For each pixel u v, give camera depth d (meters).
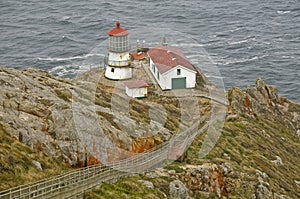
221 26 153.25
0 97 44.66
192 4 178.75
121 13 166.25
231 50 132.88
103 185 40.12
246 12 169.38
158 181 42.91
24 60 122.25
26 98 46.19
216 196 46.19
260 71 119.88
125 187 40.72
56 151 41.78
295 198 51.94
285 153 62.84
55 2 177.62
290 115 74.81
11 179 36.59
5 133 40.91
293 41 141.25
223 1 184.00
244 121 65.06
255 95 72.62
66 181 37.91
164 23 156.00
